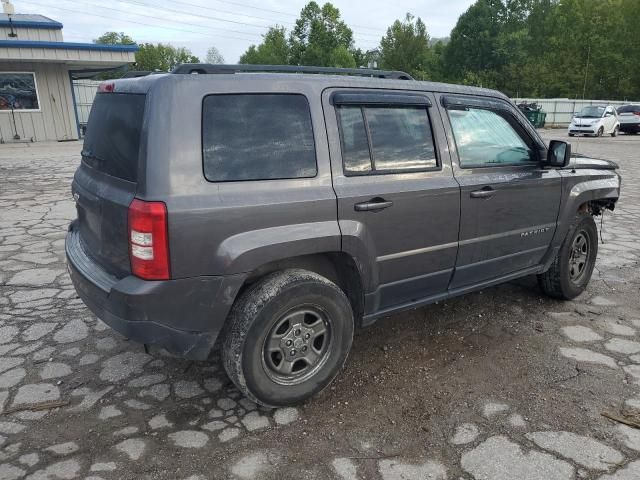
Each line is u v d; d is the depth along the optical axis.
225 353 2.89
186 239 2.62
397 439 2.85
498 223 3.95
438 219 3.54
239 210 2.72
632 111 29.34
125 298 2.63
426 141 3.55
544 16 69.56
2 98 19.42
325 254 3.19
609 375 3.53
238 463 2.64
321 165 3.03
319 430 2.91
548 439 2.86
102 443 2.77
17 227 7.20
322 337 3.17
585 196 4.66
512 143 4.17
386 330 4.18
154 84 2.68
